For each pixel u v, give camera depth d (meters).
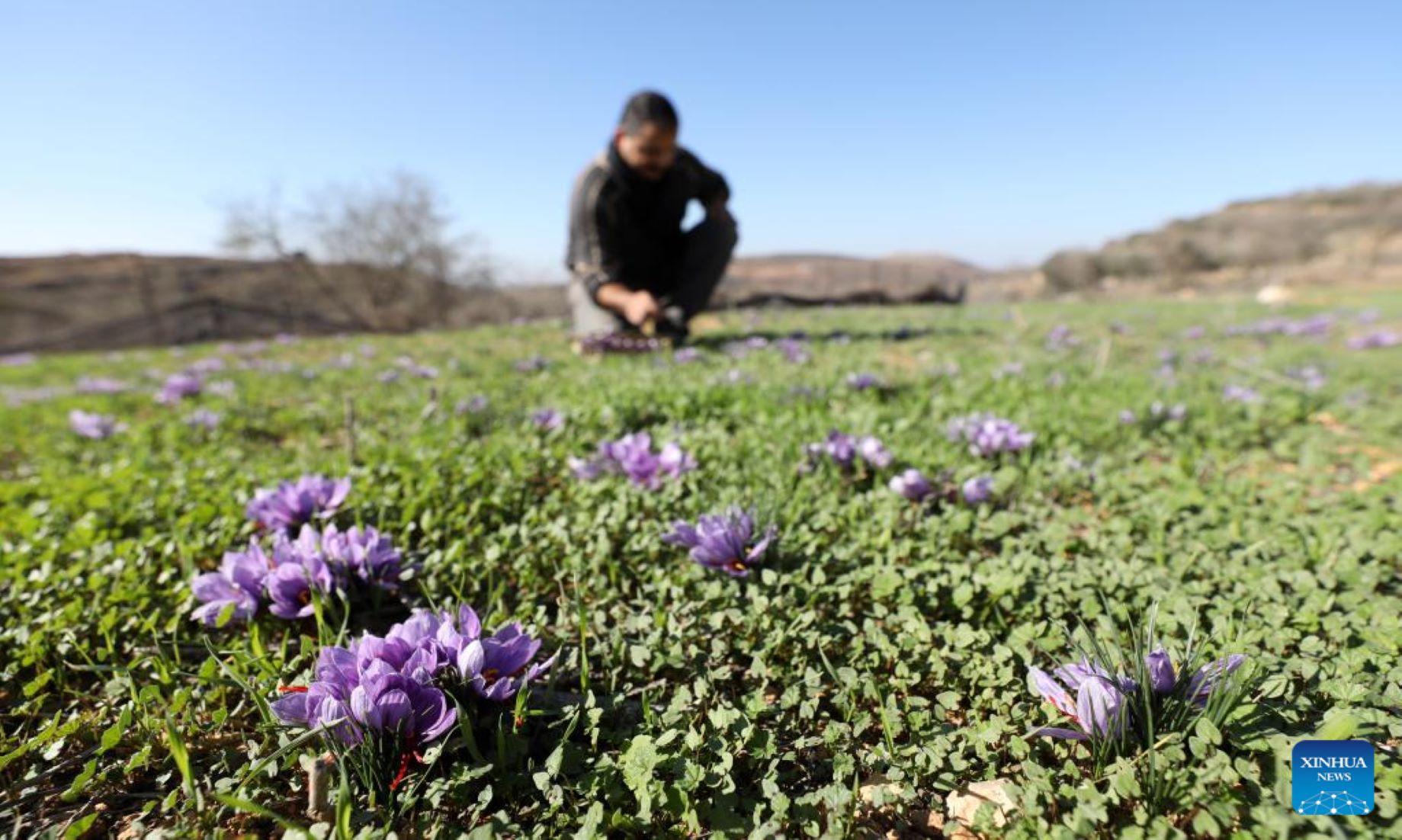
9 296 22.38
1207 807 1.32
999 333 10.88
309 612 1.99
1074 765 1.49
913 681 1.84
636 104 7.89
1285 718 1.54
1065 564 2.42
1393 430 4.33
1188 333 10.40
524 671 1.77
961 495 2.98
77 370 12.04
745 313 16.30
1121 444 4.04
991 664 1.86
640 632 2.12
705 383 5.70
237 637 2.10
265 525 2.73
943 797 1.53
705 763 1.58
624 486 3.14
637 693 1.87
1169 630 1.93
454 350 11.17
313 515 2.69
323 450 4.49
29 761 1.66
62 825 1.48
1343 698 1.59
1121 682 1.52
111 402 7.38
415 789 1.44
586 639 2.10
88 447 5.20
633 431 4.49
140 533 2.98
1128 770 1.42
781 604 2.15
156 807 1.51
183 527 2.84
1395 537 2.47
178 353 14.59
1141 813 1.34
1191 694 1.50
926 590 2.23
